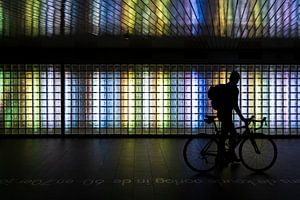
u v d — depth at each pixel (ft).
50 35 36.94
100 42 41.60
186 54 46.78
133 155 34.35
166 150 37.45
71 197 20.51
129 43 42.27
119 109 48.75
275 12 27.27
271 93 48.83
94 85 48.57
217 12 27.22
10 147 39.60
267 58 46.88
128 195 20.89
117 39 39.34
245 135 27.22
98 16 28.73
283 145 41.29
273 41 40.63
